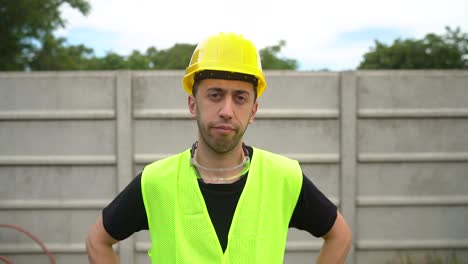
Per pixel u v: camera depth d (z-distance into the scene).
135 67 19.47
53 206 4.13
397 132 4.16
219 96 1.34
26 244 4.16
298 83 4.10
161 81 4.07
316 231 1.50
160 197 1.40
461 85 4.13
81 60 16.31
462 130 4.17
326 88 4.11
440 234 4.25
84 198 4.14
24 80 4.04
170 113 4.07
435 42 20.92
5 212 4.14
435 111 4.12
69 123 4.09
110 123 4.09
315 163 4.15
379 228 4.23
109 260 1.50
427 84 4.13
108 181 4.14
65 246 4.16
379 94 4.13
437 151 4.17
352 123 4.11
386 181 4.20
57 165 4.12
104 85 4.06
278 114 4.09
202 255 1.33
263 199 1.40
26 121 4.07
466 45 20.75
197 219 1.36
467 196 4.21
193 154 1.46
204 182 1.39
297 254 4.26
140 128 4.10
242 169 1.43
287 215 1.44
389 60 21.72
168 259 1.37
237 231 1.35
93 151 4.10
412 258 4.27
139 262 4.21
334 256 1.50
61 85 4.05
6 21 9.84
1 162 4.06
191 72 1.39
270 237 1.38
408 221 4.25
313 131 4.13
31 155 4.08
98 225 1.49
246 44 1.40
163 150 4.10
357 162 4.17
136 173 4.12
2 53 10.40
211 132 1.33
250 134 4.11
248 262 1.34
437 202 4.21
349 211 4.18
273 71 4.09
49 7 10.75
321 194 1.50
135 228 1.47
